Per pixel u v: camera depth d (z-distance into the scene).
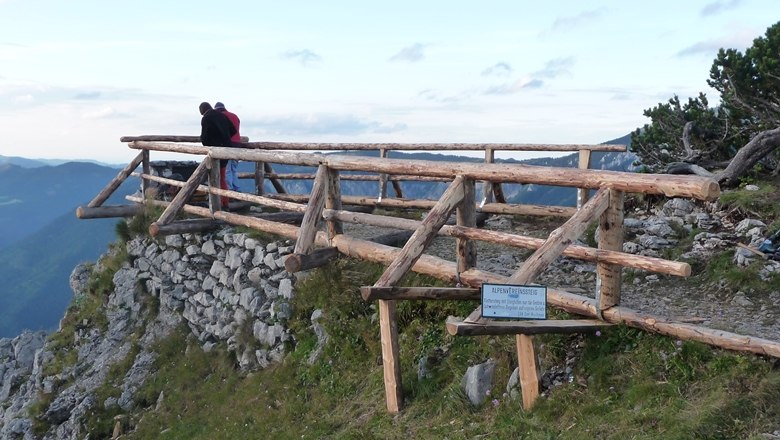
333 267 9.91
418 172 8.40
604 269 6.80
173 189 14.86
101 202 14.68
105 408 12.19
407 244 7.57
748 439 4.94
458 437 6.39
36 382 14.60
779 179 11.74
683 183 6.07
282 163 10.47
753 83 13.41
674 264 6.11
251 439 8.59
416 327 8.48
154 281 13.87
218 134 13.30
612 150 11.11
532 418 6.20
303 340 9.87
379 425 7.27
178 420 10.68
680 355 6.07
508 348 7.21
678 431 5.19
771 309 7.36
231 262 11.98
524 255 10.22
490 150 12.29
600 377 6.27
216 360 11.46
